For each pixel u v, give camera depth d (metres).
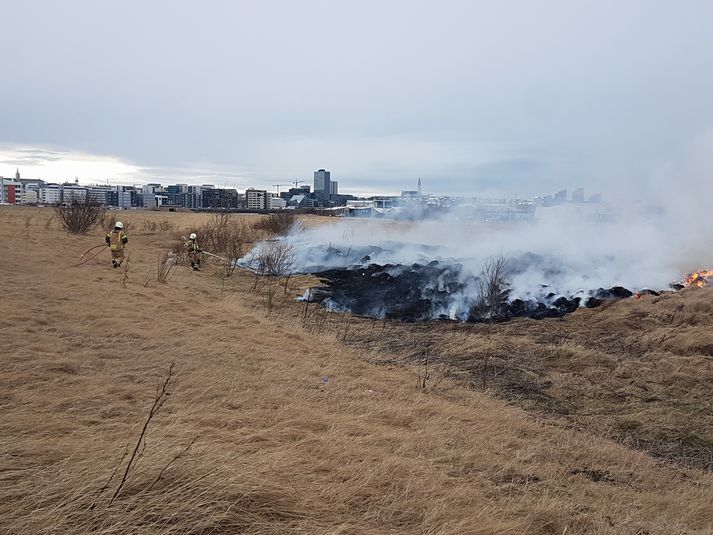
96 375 6.48
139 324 9.36
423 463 4.78
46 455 3.68
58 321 8.91
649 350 10.73
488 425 6.45
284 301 15.38
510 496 4.48
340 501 3.70
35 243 19.50
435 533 3.48
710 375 9.02
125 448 3.71
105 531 2.68
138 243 26.25
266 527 3.07
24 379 5.91
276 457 4.10
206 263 21.59
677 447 6.60
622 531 4.10
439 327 13.17
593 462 5.78
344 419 5.84
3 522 2.70
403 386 7.86
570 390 8.57
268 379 7.23
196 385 6.47
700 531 4.31
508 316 14.70
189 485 3.21
